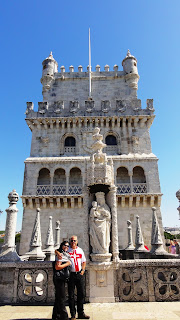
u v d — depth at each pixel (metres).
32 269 7.66
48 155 27.14
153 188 25.27
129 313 6.27
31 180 25.75
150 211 24.59
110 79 32.16
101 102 29.20
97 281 7.53
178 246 10.60
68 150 27.50
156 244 12.55
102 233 7.89
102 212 8.15
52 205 24.83
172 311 6.39
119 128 28.08
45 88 31.67
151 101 28.89
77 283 6.16
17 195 8.99
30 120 28.09
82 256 6.44
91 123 28.16
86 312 6.39
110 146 27.58
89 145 27.34
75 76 32.44
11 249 8.23
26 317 6.01
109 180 8.44
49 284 7.48
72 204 24.83
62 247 6.21
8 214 8.66
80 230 24.19
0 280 7.58
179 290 7.46
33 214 24.78
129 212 24.62
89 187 8.66
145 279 7.59
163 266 7.71
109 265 7.55
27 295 7.40
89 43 34.62
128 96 31.16
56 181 27.14
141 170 27.48
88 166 8.91
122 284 7.53
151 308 6.64
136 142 27.20
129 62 32.28
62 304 5.52
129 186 25.61
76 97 31.30
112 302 7.24
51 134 28.00
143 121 28.16
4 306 6.98
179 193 9.43
